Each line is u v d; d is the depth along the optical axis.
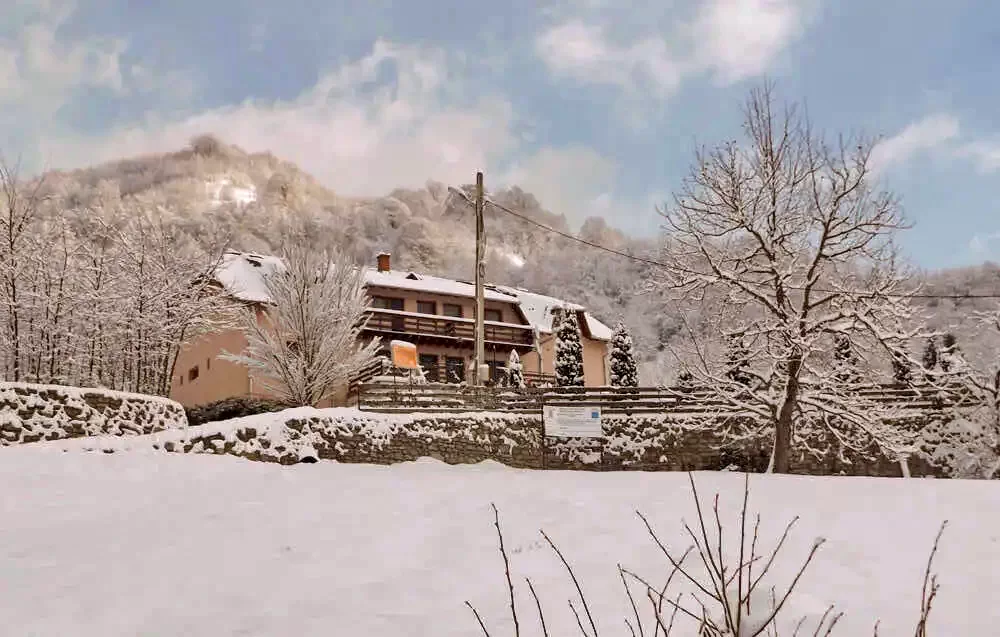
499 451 21.14
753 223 19.91
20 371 20.23
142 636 5.64
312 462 16.20
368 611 5.96
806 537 7.66
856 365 21.06
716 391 20.53
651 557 7.07
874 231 19.22
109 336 23.08
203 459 13.63
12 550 7.84
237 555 7.48
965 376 22.42
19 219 21.00
